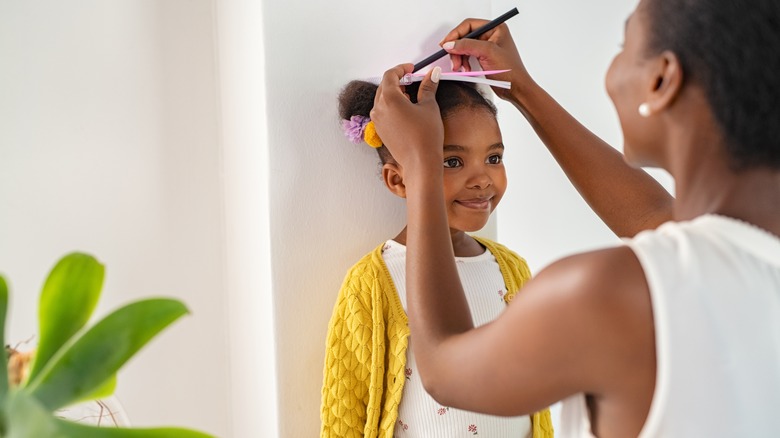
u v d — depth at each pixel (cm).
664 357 60
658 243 64
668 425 61
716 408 61
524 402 68
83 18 139
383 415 123
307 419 132
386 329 124
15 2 134
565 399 69
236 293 147
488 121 123
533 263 200
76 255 69
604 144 113
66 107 138
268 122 126
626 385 63
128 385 145
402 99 99
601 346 62
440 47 139
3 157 133
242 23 134
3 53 133
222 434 154
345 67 132
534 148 198
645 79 69
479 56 123
